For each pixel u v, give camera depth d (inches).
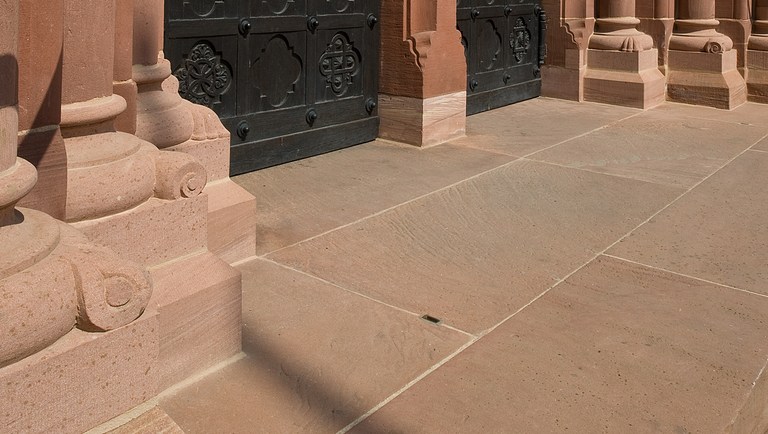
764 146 258.7
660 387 105.2
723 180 215.5
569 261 152.9
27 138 80.8
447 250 157.1
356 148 240.1
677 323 125.6
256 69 204.2
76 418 70.0
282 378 105.4
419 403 99.8
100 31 94.2
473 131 272.1
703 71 338.0
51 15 80.6
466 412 97.9
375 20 239.9
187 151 138.6
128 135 105.0
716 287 141.1
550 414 98.0
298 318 123.6
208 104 193.0
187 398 100.1
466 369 108.8
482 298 134.0
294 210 178.2
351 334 118.7
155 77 133.0
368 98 245.1
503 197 194.2
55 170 84.6
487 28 307.4
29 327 64.0
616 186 207.3
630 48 329.4
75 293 69.0
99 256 72.1
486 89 313.7
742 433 104.1
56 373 67.4
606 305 132.1
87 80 94.0
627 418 97.5
